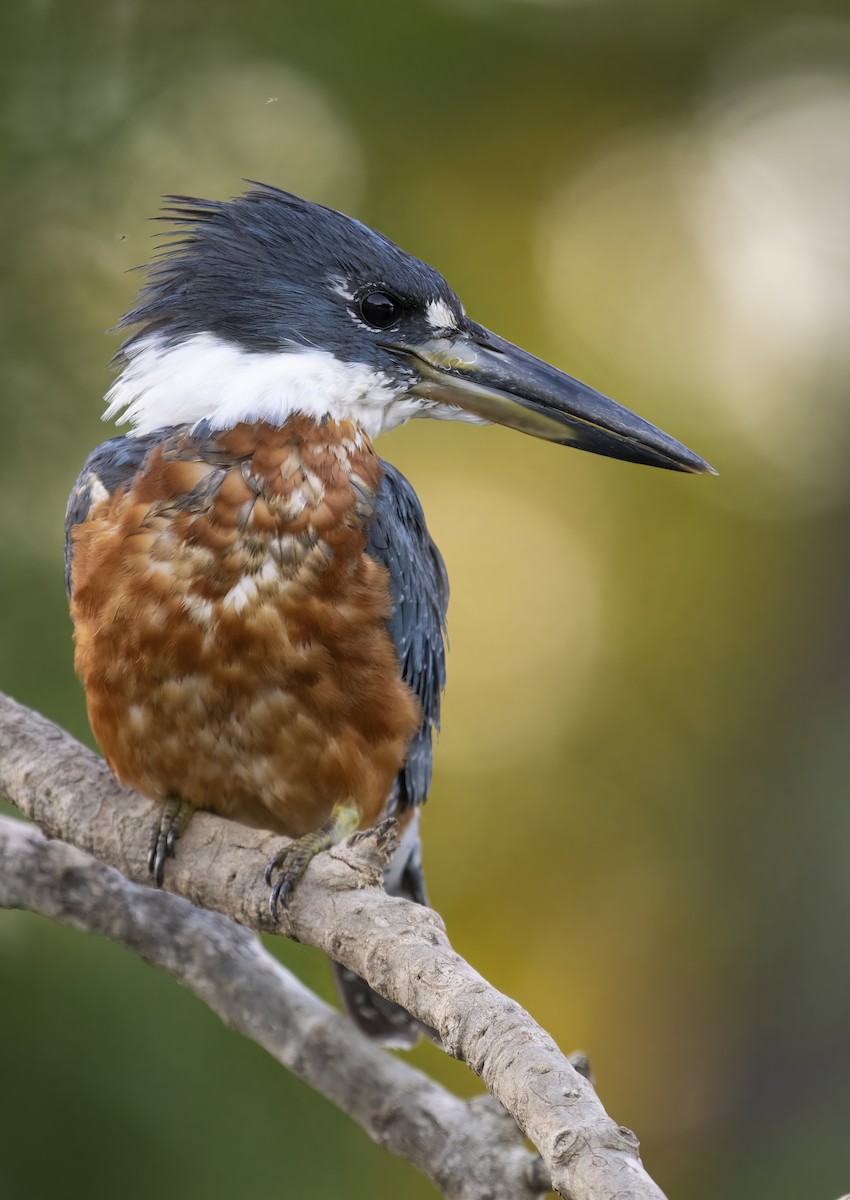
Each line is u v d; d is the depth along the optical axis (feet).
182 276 23.03
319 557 21.07
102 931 22.67
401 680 22.31
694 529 49.55
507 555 48.39
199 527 20.72
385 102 43.19
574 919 49.75
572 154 47.80
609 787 50.06
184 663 20.77
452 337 23.80
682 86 48.47
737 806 51.16
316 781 21.61
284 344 22.41
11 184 36.86
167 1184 29.89
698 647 50.47
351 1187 31.71
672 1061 51.83
